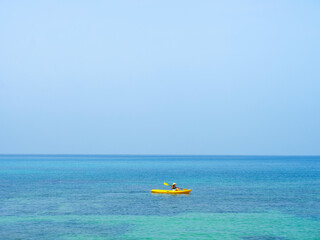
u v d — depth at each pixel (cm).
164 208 4141
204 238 2886
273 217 3650
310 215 3747
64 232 3034
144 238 2875
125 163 19425
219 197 5038
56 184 6794
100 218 3584
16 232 3028
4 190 5769
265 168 13550
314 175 9344
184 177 8700
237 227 3225
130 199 4838
